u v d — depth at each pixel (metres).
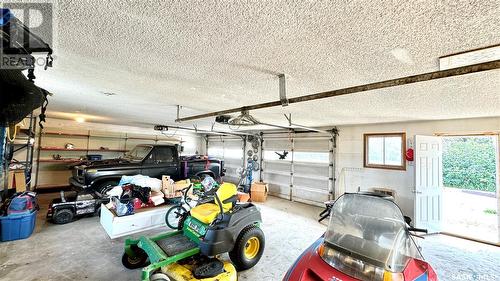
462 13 0.98
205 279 2.18
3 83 1.37
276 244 3.57
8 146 3.59
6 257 2.80
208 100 3.26
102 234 3.62
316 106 3.34
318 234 4.04
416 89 2.24
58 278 2.43
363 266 1.79
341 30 1.20
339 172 5.86
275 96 2.85
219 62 1.76
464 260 3.21
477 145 8.61
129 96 3.19
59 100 3.67
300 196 6.68
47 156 6.47
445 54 1.43
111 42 1.46
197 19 1.15
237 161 8.96
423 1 0.92
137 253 2.72
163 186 3.96
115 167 4.77
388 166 5.03
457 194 8.06
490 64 1.25
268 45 1.43
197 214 2.75
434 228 4.27
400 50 1.41
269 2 0.97
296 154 6.91
